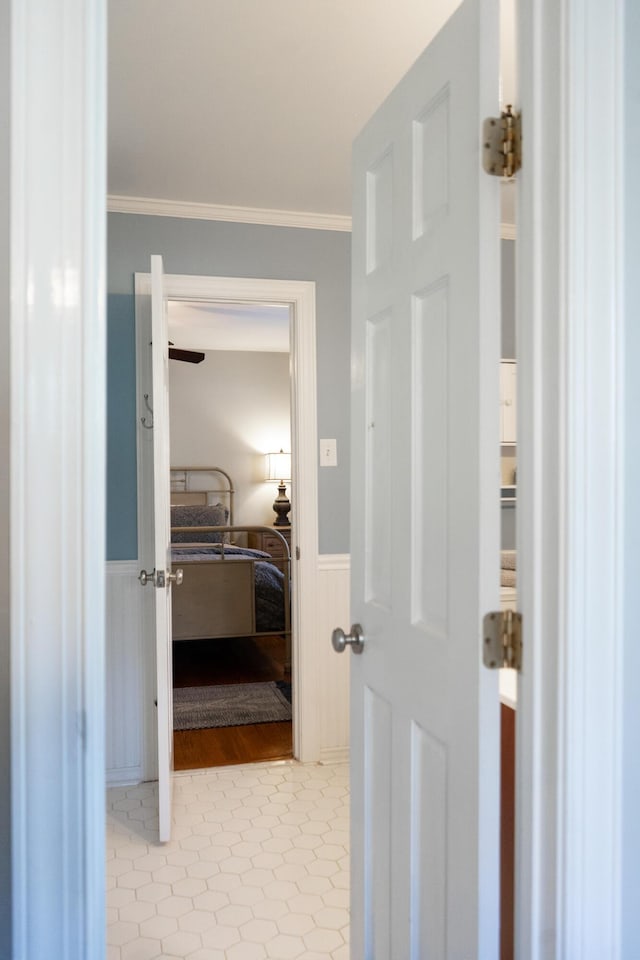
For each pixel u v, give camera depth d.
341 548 3.46
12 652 0.91
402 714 1.42
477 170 1.14
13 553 0.91
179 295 3.25
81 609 0.92
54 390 0.91
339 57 2.10
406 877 1.40
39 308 0.90
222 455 7.56
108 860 2.52
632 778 1.06
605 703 1.03
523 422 1.08
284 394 7.71
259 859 2.53
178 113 2.42
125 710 3.19
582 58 1.00
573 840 1.02
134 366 3.20
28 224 0.90
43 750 0.92
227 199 3.18
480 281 1.13
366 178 1.62
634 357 1.05
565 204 1.01
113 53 2.06
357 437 1.66
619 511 1.03
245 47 2.04
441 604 1.28
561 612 1.02
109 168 2.85
